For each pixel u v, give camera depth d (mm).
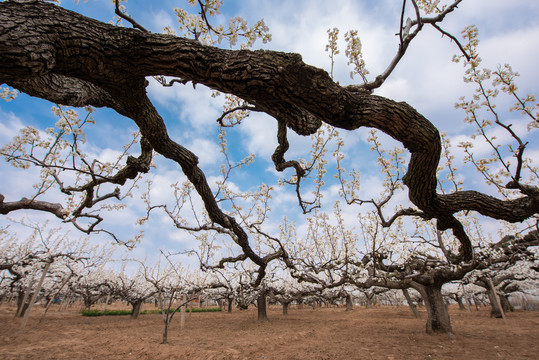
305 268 10352
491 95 3582
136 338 11000
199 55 1601
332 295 18078
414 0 2666
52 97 2869
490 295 16156
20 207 5207
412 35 2779
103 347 9234
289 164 4539
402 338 9891
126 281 23844
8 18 1328
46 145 5074
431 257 10281
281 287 21969
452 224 3309
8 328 12625
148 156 4445
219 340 10453
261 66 1562
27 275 17047
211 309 31906
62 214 5383
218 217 4871
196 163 3895
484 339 9398
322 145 5977
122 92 2104
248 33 2301
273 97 1709
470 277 14656
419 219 9953
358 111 1822
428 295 10609
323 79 1658
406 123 1927
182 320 13977
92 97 3229
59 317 19625
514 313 18625
